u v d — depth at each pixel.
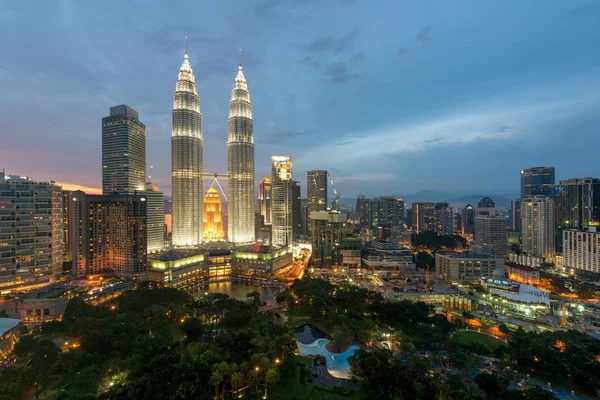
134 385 134.00
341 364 184.50
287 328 195.00
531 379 169.75
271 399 147.12
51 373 159.50
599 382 156.25
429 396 145.38
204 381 148.00
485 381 150.25
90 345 177.25
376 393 146.50
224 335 194.88
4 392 137.88
